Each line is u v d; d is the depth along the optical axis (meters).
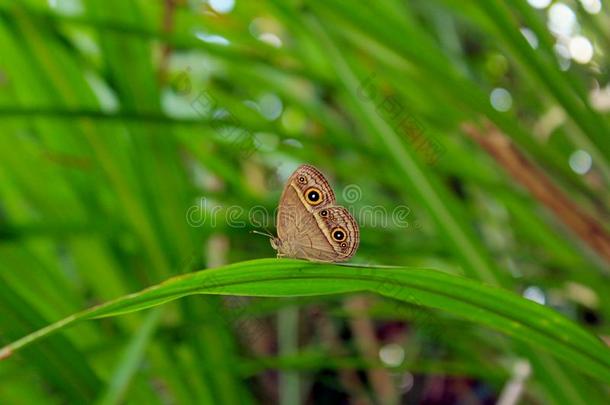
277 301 0.46
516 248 0.52
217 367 0.46
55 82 0.44
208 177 0.56
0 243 0.43
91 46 0.48
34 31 0.43
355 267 0.34
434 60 0.42
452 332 0.48
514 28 0.38
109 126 0.44
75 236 0.45
